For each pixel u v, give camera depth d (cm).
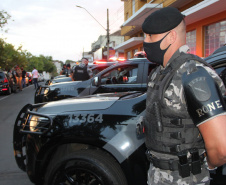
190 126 95
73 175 181
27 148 201
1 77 1277
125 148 168
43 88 566
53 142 184
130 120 175
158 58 107
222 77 183
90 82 442
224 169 162
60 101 231
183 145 97
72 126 182
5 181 290
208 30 1133
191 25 1241
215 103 84
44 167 196
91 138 174
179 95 93
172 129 97
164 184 105
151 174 113
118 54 2728
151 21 103
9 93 1328
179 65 95
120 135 172
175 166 100
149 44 107
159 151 103
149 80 118
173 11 101
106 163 172
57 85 480
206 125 85
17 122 218
